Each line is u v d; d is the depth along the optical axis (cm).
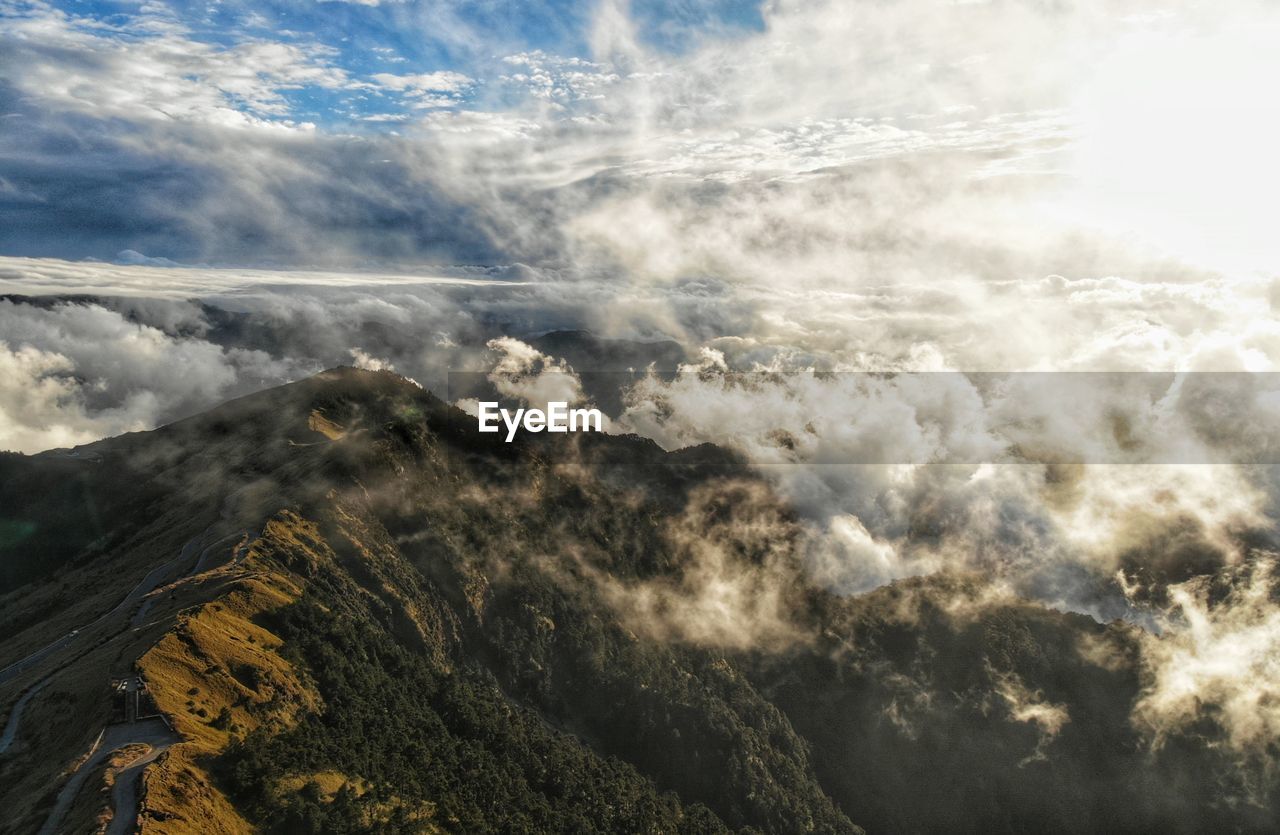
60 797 11881
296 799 13312
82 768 12400
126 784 11838
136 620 17362
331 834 13238
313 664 17088
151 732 13188
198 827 11612
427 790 16238
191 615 15988
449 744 18162
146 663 14250
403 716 17950
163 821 11206
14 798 12456
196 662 14850
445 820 15688
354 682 17500
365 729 16638
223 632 16062
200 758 12912
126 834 10769
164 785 11812
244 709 14625
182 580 18975
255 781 13112
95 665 15188
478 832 16000
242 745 13588
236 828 12225
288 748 14250
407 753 16900
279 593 18450
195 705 14038
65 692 14562
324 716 16100
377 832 13938
